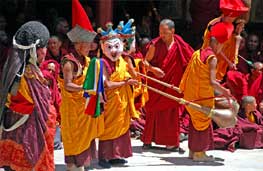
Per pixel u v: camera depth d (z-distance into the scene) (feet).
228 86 72.33
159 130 62.23
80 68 49.65
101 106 50.65
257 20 96.48
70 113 50.44
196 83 55.42
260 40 90.53
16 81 42.83
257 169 56.85
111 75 53.42
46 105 44.11
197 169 55.57
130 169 54.90
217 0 86.79
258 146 65.98
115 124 54.24
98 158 55.26
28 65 43.39
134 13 98.43
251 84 74.13
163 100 61.41
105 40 53.62
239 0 56.13
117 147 54.75
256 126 65.77
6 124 43.78
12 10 89.76
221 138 64.44
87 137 50.85
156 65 61.62
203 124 56.34
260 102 73.31
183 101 55.42
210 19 87.45
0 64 75.41
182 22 97.30
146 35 91.40
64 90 50.26
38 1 94.22
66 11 96.27
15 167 43.55
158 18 95.61
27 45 42.88
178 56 61.52
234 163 58.75
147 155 61.05
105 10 84.48
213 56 54.54
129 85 55.01
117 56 53.57
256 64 73.51
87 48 50.57
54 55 66.03
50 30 85.25
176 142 62.03
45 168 43.88
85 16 49.93
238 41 66.44
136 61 57.88
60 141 63.00
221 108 55.83
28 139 43.47
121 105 54.24
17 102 43.32
